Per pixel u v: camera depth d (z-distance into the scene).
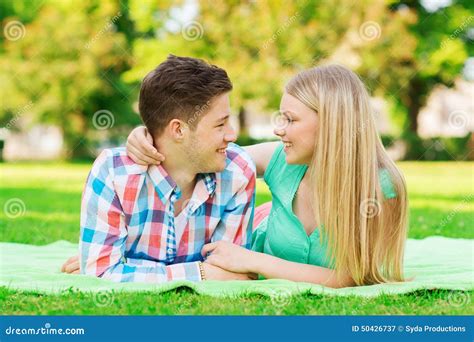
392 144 13.13
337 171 2.73
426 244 4.23
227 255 2.82
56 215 6.00
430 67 12.89
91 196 2.79
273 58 11.83
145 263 2.85
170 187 2.81
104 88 12.68
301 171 2.93
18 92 12.62
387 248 2.86
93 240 2.78
